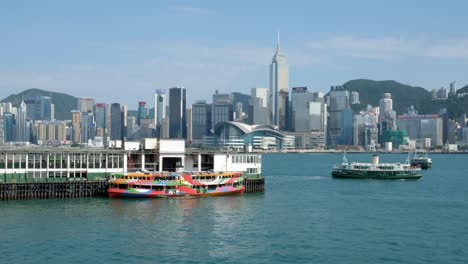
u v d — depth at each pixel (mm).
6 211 121250
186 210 128125
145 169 153000
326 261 87500
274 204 144875
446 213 133875
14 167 136125
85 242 95812
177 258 87812
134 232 103875
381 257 90125
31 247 92062
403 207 144125
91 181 142750
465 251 94250
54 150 140750
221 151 163125
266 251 92938
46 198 138125
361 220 122438
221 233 105312
